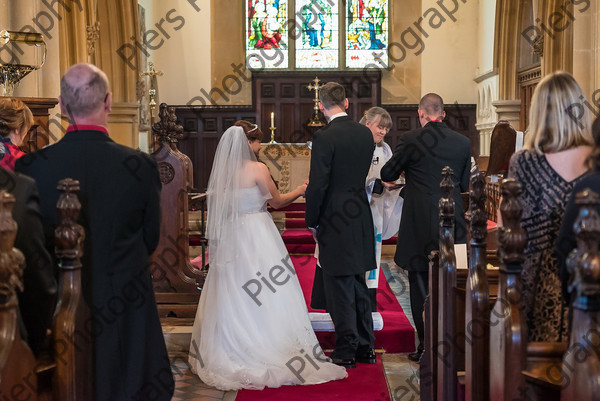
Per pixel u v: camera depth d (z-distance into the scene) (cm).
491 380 262
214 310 499
